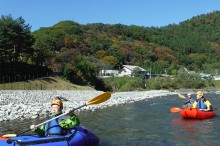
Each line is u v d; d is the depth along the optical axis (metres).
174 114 19.34
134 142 10.89
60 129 8.91
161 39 155.38
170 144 10.59
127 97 40.97
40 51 57.16
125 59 112.00
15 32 49.69
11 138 8.31
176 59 129.75
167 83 78.62
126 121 16.12
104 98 10.81
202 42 159.12
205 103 17.52
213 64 127.06
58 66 59.41
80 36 115.31
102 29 148.88
